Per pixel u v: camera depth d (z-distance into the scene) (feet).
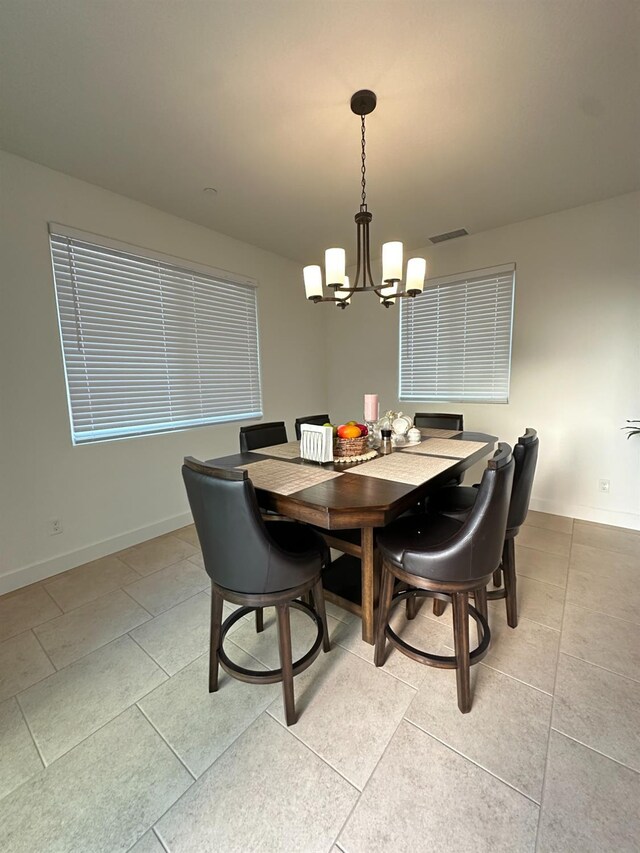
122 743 3.94
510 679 4.64
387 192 8.24
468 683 4.17
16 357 6.98
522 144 6.58
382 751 3.78
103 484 8.34
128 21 4.24
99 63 4.77
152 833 3.15
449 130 6.18
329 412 15.01
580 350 9.44
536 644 5.24
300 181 7.72
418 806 3.28
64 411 7.68
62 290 7.55
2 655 5.27
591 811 3.20
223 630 4.73
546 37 4.49
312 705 4.34
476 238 10.67
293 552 4.39
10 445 6.97
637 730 3.94
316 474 5.41
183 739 3.97
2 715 4.31
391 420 7.44
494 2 4.08
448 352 11.78
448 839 3.04
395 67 4.91
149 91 5.26
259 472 5.58
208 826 3.18
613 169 7.41
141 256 8.70
